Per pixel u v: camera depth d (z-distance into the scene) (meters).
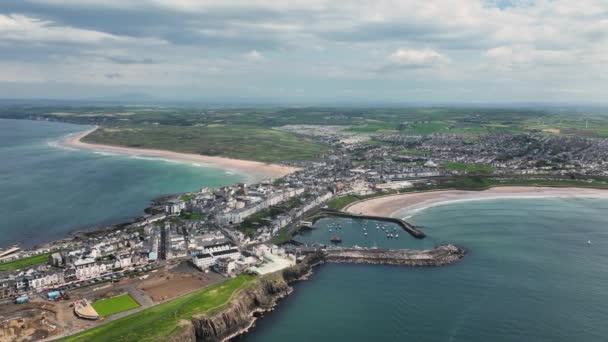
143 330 186.00
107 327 188.88
